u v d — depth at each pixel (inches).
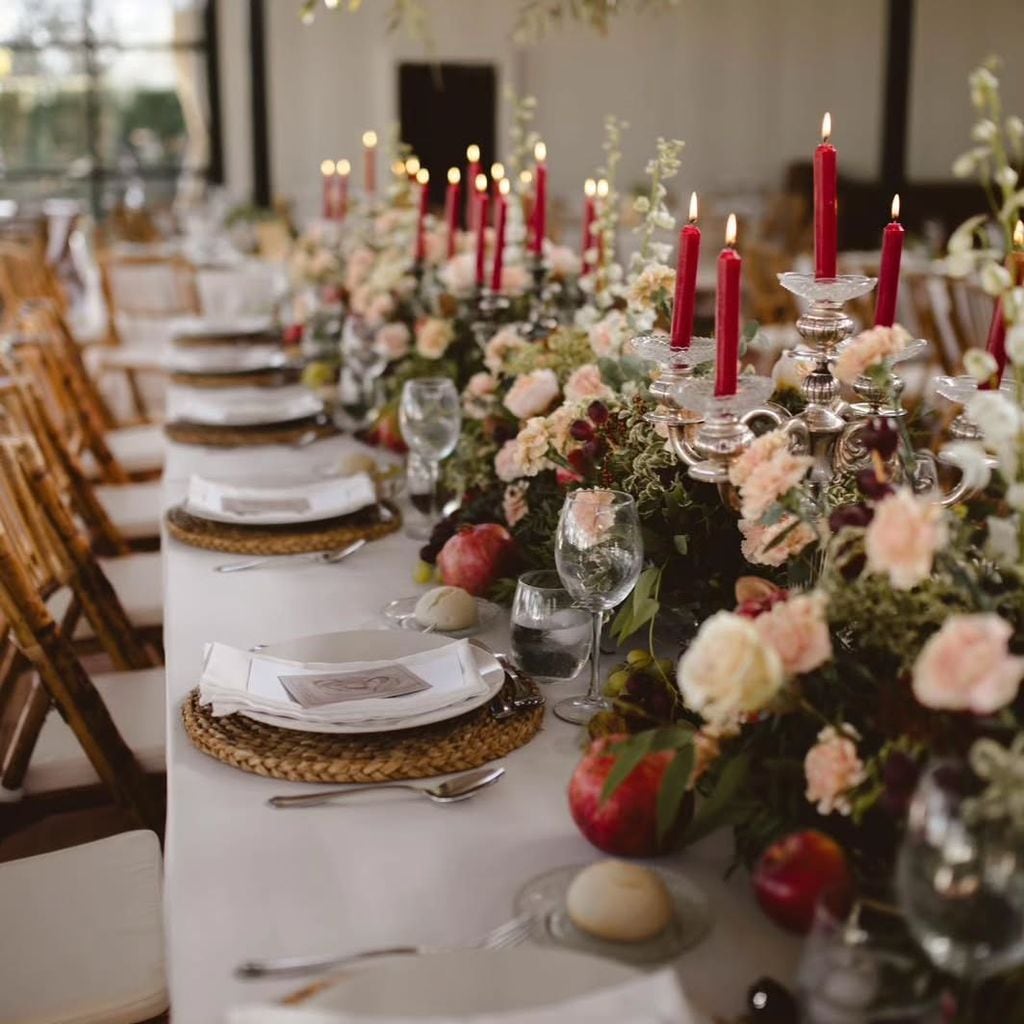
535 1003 36.2
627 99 438.9
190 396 137.9
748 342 69.4
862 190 422.6
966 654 32.3
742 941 40.3
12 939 59.3
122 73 414.0
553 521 68.6
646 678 53.4
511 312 104.5
